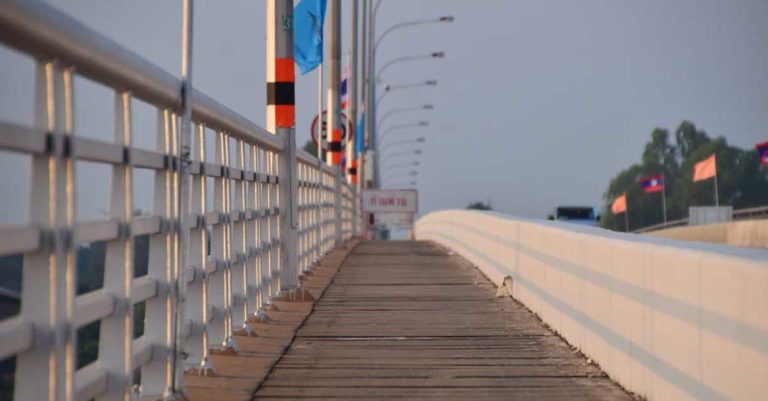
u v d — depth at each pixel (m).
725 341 13.62
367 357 21.59
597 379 19.30
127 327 14.20
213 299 21.30
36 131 10.95
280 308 29.58
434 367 20.41
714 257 14.13
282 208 31.31
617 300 18.86
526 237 30.20
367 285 37.25
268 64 31.98
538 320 27.44
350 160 86.94
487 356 21.72
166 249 16.19
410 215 133.25
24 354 11.55
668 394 15.85
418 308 30.17
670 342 15.77
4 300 12.73
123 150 13.84
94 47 11.88
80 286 15.81
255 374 19.31
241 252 23.81
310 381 18.98
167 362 16.33
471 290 35.50
